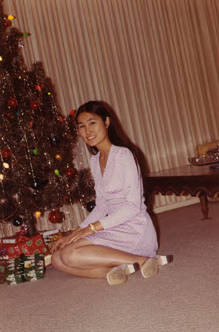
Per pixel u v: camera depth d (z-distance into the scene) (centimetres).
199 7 534
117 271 234
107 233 250
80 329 183
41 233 347
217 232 327
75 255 244
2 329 200
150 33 509
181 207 507
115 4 493
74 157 461
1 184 374
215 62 536
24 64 443
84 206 422
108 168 254
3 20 382
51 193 398
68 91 468
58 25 468
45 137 402
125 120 491
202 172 283
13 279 279
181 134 521
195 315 175
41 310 217
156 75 512
